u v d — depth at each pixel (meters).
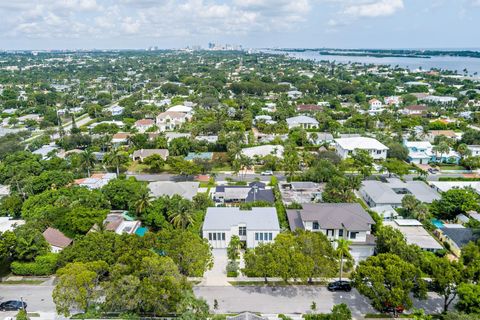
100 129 171.00
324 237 68.19
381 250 71.69
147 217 83.38
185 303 52.59
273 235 76.00
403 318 57.22
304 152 127.81
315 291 64.75
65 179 103.00
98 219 78.44
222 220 79.44
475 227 81.38
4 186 110.25
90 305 55.19
